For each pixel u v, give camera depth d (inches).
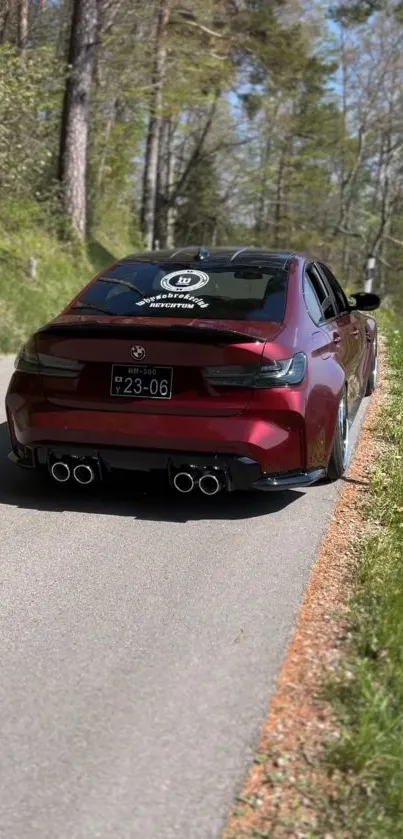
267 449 174.2
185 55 1072.2
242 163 1739.7
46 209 777.6
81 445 182.5
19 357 193.3
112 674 121.2
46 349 185.6
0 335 473.1
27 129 649.6
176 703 113.8
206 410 175.2
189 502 201.9
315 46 1427.2
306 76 1336.1
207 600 146.9
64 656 126.3
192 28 1076.5
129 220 1236.5
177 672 121.8
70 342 182.5
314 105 1589.6
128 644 130.4
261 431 173.8
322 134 1673.2
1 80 570.3
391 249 2228.1
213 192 1679.4
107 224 1114.1
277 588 152.4
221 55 1107.9
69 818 91.4
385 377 390.9
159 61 1044.5
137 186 1540.4
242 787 96.8
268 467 176.1
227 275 205.3
